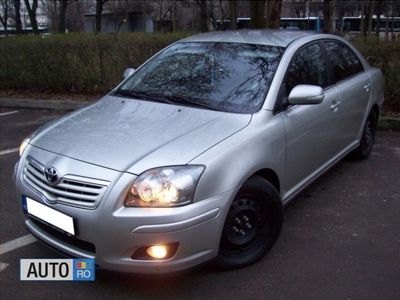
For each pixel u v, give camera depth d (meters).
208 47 4.18
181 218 2.73
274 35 4.31
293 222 3.99
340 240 3.70
